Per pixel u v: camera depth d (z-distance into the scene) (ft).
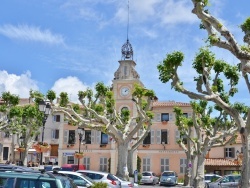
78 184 61.98
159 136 169.37
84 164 171.94
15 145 177.17
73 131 176.65
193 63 63.41
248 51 51.88
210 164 163.84
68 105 107.04
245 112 99.14
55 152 187.42
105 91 107.86
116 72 172.86
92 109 103.71
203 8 49.57
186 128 128.57
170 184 137.59
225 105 54.75
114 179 74.69
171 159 166.09
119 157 100.83
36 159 175.83
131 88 167.94
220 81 87.66
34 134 134.00
